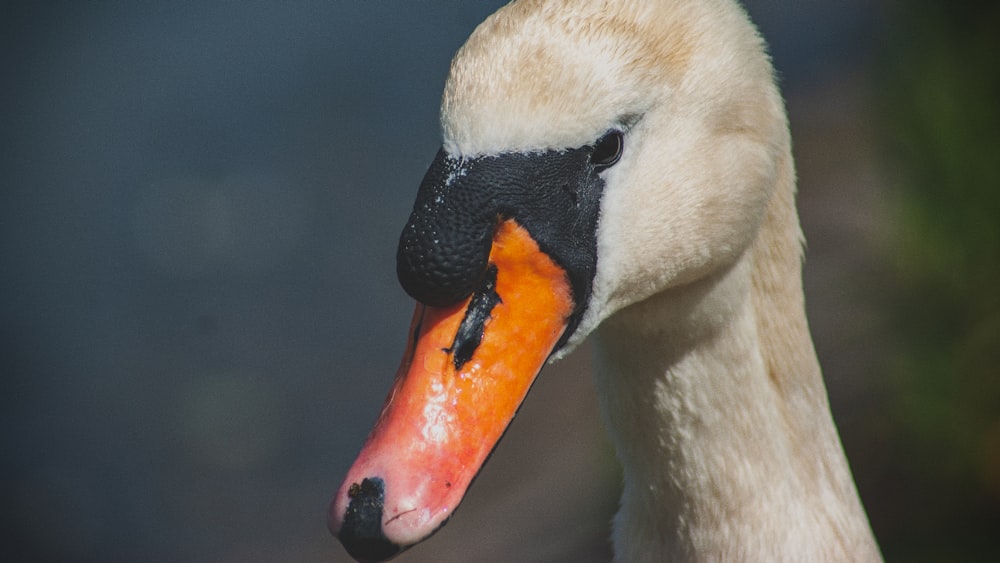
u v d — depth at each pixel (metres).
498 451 11.88
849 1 16.55
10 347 15.88
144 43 20.09
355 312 15.98
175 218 17.31
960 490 9.32
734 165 5.00
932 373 9.52
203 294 16.38
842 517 5.67
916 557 9.12
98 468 14.28
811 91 14.97
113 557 13.26
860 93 13.95
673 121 4.87
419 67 19.17
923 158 10.72
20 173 18.22
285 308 16.09
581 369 12.47
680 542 5.60
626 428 5.54
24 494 13.95
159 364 15.56
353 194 17.45
